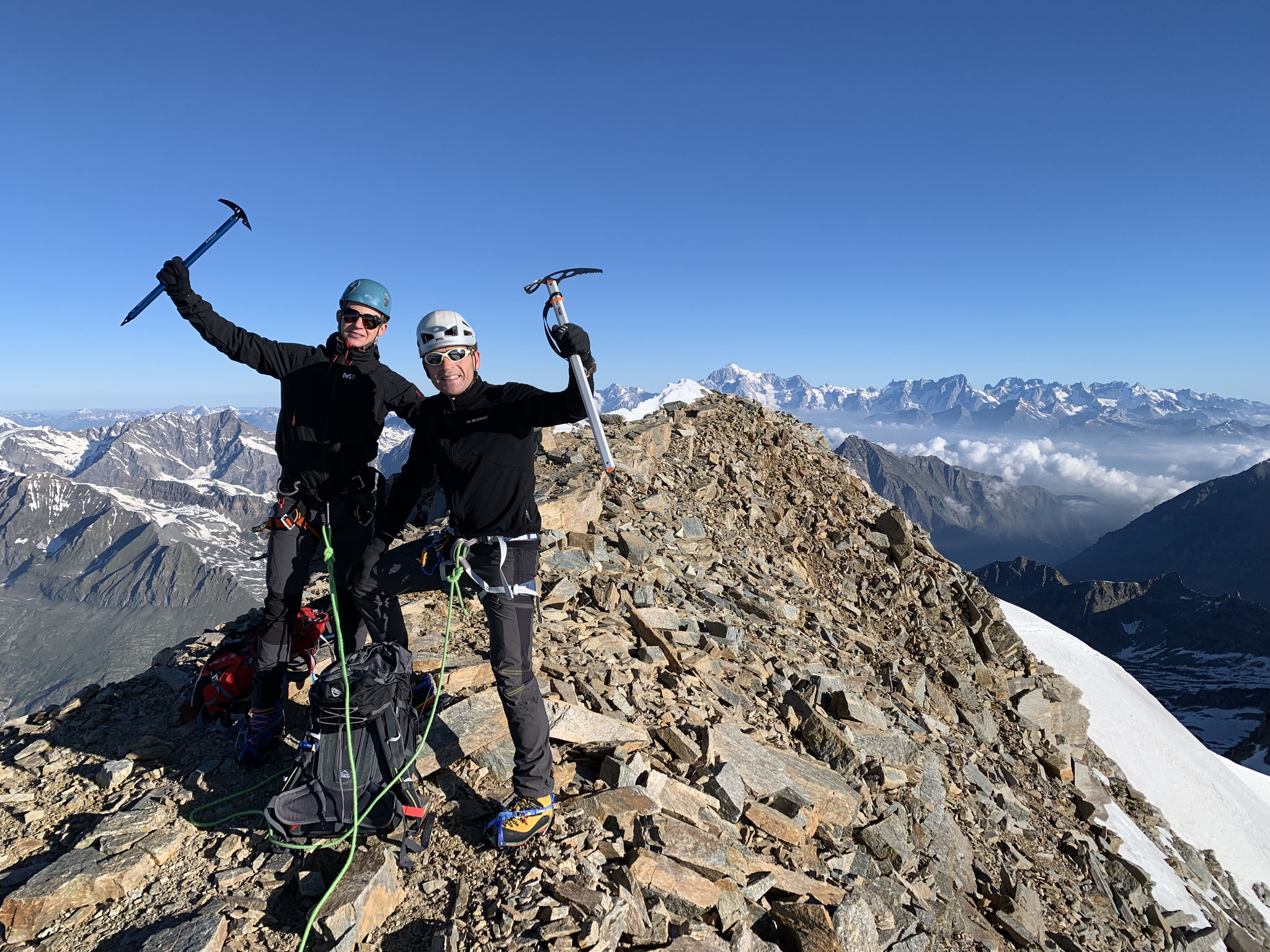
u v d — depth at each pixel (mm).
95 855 2596
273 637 3004
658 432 9156
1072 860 6133
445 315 2635
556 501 5566
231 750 3182
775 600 6750
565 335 2551
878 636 8641
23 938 2387
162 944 2295
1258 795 14742
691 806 3268
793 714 4648
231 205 2939
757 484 10359
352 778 2613
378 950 2428
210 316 2914
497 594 2744
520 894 2590
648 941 2605
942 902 3857
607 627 4492
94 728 3338
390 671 2721
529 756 2787
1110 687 13914
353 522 3092
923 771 5066
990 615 10289
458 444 2676
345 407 2936
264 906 2484
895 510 10781
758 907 3031
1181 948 5922
